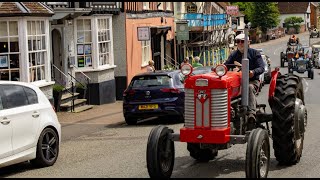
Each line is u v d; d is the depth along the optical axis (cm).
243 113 938
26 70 1797
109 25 2506
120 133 1545
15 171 1042
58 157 1188
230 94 894
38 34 1875
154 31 3088
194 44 4025
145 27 2684
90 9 2258
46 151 1080
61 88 2059
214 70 939
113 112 2098
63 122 1814
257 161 832
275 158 1088
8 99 1013
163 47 3341
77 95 2245
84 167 1063
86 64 2384
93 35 2380
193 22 3975
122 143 1362
